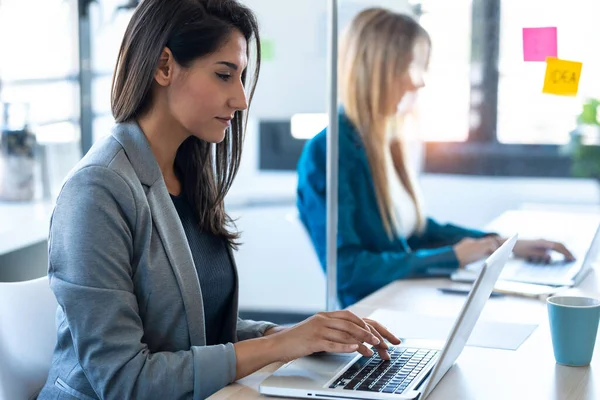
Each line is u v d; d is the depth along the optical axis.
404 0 2.13
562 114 2.09
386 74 2.13
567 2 2.01
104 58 3.16
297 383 1.13
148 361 1.19
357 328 1.24
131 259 1.26
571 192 2.12
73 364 1.27
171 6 1.29
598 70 2.03
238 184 4.41
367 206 2.16
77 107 3.10
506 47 2.10
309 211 2.35
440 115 2.17
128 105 1.33
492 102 2.15
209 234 1.48
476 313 1.21
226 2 1.34
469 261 2.07
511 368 1.25
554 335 1.27
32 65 3.07
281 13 4.20
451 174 2.19
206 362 1.19
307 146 2.36
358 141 2.14
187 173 1.46
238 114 1.52
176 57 1.30
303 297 4.38
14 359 1.39
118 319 1.19
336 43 2.04
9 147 2.88
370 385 1.12
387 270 2.08
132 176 1.27
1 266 2.04
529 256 2.03
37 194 2.93
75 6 3.08
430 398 1.11
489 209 2.18
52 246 1.23
